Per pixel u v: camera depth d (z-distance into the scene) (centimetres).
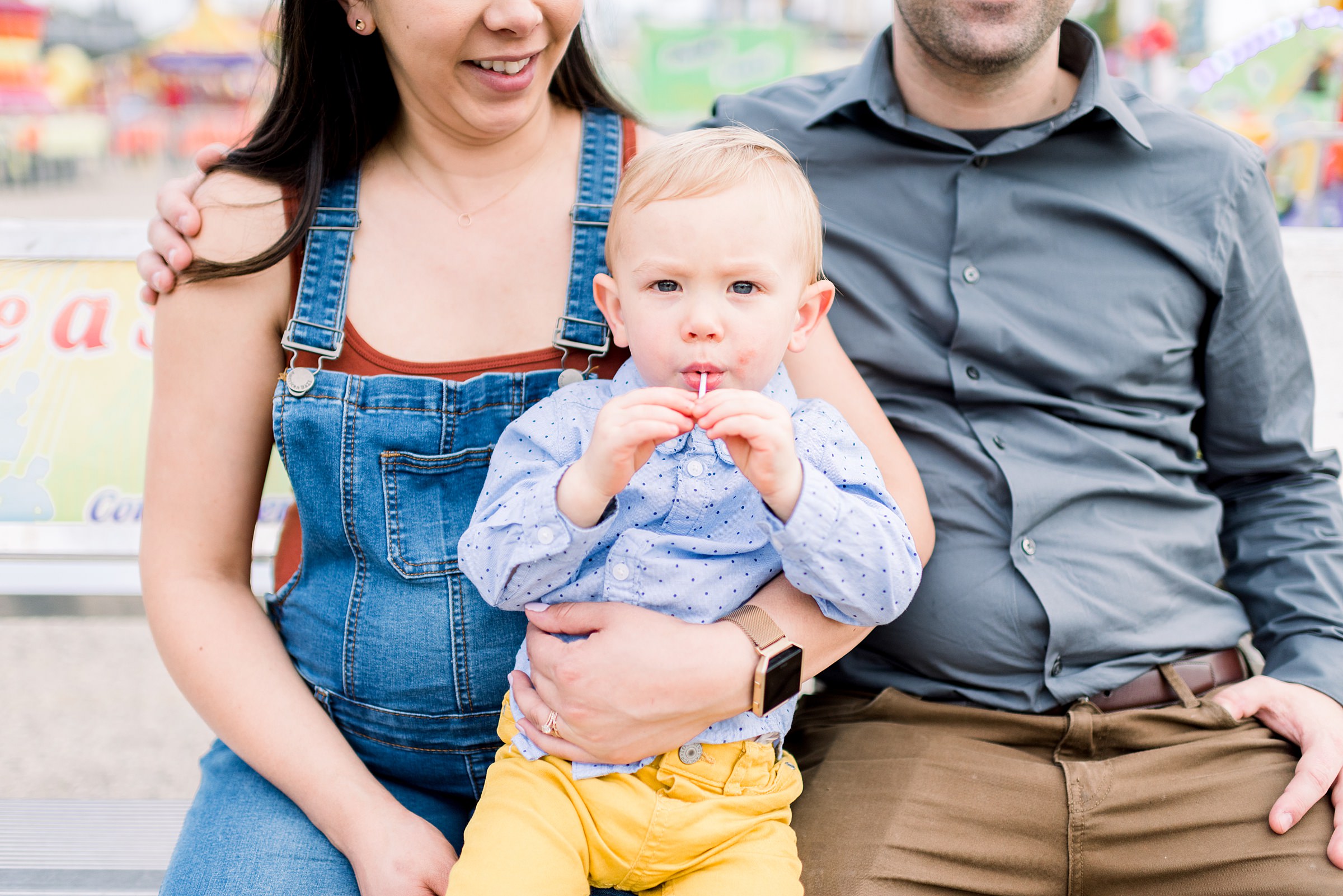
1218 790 160
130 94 1440
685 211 139
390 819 145
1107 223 184
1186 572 185
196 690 154
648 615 141
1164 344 186
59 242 222
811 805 166
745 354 141
